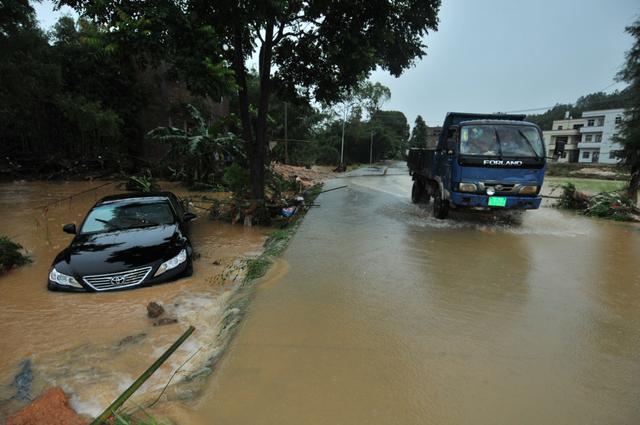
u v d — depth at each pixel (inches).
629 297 194.1
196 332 163.8
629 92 537.3
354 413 108.4
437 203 410.9
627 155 539.5
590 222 404.5
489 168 344.8
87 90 849.5
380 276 223.5
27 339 158.4
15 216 424.8
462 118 415.8
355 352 140.0
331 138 2390.5
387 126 3267.7
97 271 207.6
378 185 842.8
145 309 187.0
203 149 688.4
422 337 151.3
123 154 863.1
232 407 111.3
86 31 853.8
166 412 110.3
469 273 230.2
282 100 466.9
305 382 122.3
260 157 407.2
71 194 592.7
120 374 133.8
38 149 814.5
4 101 697.6
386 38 398.0
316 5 363.3
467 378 124.6
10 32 612.7
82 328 167.6
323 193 673.6
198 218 433.4
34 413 110.8
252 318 167.8
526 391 118.2
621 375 126.9
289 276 223.5
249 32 374.0
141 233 243.6
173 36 295.7
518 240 315.6
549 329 159.0
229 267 252.4
